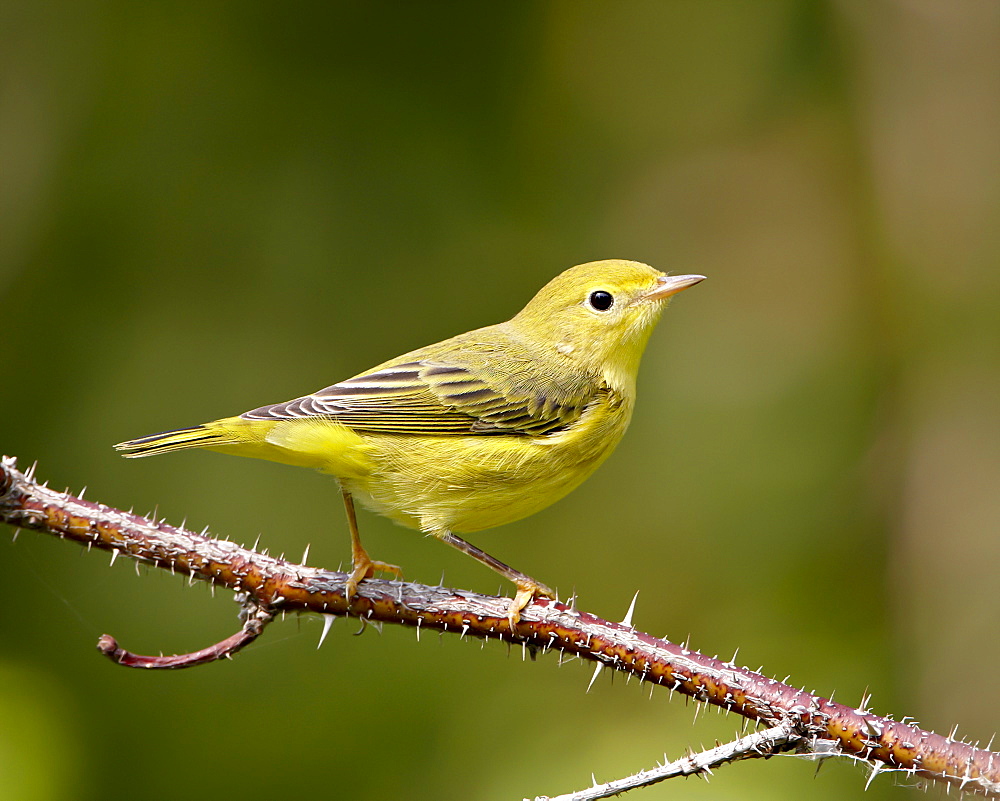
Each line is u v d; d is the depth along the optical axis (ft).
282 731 34.88
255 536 38.96
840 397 43.65
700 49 47.96
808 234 46.98
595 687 35.06
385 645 36.50
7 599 34.65
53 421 39.63
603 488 42.16
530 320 29.84
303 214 43.52
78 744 30.94
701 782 30.89
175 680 35.06
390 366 27.04
